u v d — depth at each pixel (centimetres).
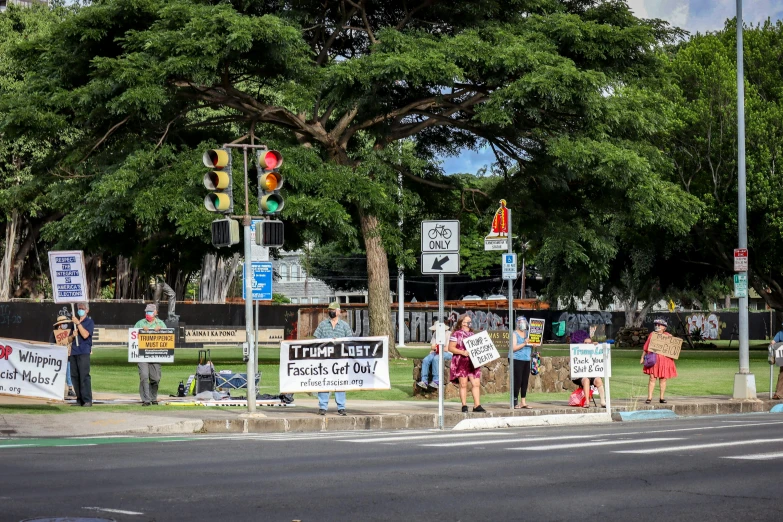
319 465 1055
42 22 5128
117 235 3550
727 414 2133
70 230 3189
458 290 8912
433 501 810
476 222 4228
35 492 847
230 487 884
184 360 3744
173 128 3428
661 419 1952
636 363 3738
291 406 1936
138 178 3072
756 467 1036
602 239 3712
